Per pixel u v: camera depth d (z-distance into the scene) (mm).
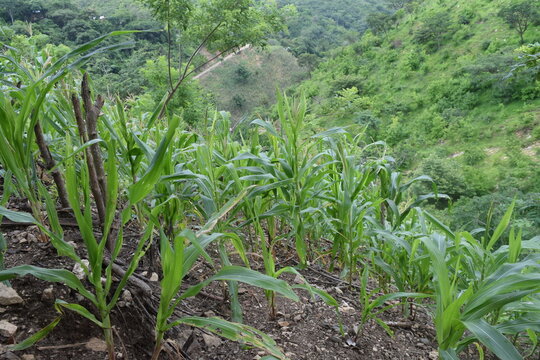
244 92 64875
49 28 44375
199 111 10148
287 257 2607
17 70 2465
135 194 1064
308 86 65438
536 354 1917
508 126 38688
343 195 2256
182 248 997
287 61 77438
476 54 53594
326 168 2773
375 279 2771
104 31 50000
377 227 2213
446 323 1288
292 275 2332
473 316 1222
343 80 59500
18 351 1217
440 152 38969
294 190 2172
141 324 1468
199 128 2566
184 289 1849
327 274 2475
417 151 41469
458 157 37594
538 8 50281
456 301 1247
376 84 60469
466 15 62000
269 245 2414
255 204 2223
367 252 2562
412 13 73500
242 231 2721
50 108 1929
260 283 1057
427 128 45438
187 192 1950
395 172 2490
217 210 1687
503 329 1363
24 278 1464
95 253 1043
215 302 1821
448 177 29969
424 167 31047
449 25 60812
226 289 1814
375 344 1790
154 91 10523
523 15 50906
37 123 1680
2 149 1298
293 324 1805
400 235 2391
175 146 2176
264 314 1843
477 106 45031
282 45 91438
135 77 18234
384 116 51219
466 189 29891
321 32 118750
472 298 1253
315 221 2574
